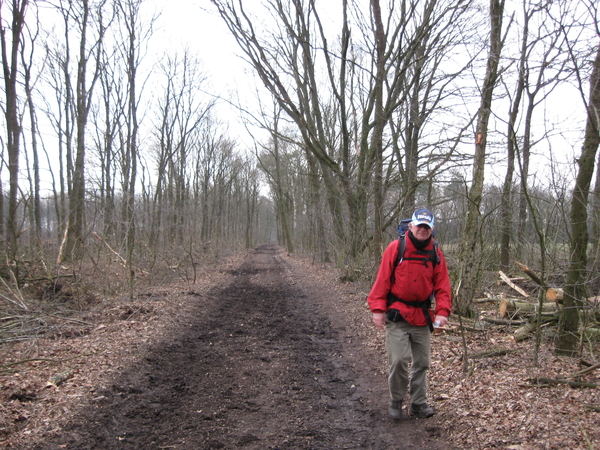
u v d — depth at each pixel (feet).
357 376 18.33
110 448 11.66
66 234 44.34
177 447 11.83
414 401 13.52
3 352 19.65
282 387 16.93
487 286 30.89
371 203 45.24
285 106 45.42
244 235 183.32
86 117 52.90
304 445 12.05
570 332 16.65
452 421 12.84
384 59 40.34
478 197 24.85
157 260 48.80
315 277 57.00
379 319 12.96
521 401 13.15
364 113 47.91
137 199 45.91
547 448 10.41
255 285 52.75
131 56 58.59
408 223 13.24
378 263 38.29
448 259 33.14
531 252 32.35
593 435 10.59
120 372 17.60
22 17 38.04
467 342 21.22
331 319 30.91
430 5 39.81
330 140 76.28
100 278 36.47
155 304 32.78
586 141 15.34
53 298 30.83
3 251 34.32
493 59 23.13
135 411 14.11
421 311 12.90
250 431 12.94
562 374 15.05
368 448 11.87
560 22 13.91
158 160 88.69
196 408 14.65
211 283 51.55
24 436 11.70
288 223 141.08
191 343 23.67
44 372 16.78
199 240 87.71
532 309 23.36
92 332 24.00
